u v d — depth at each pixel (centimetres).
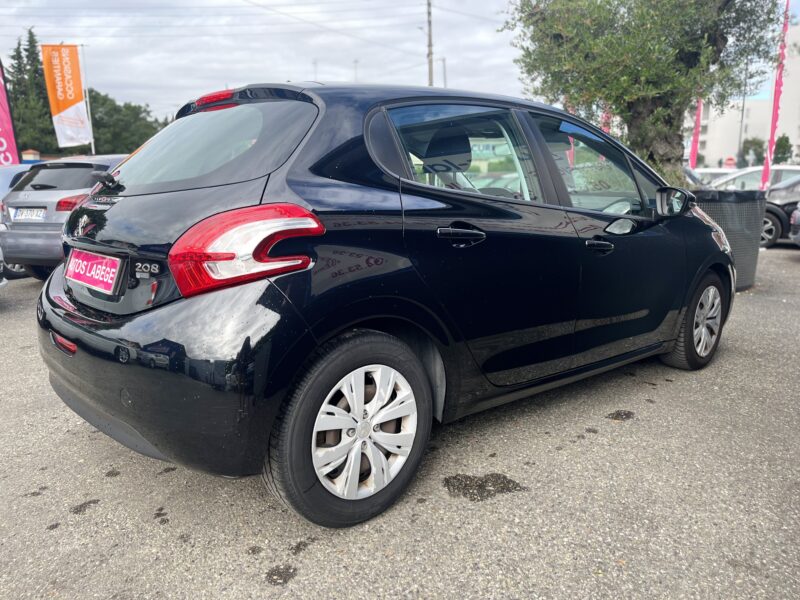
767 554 216
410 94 266
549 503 249
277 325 199
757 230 684
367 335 226
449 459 287
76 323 227
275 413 204
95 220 236
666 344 377
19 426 338
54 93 1884
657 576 205
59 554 222
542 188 296
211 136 245
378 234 224
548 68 729
